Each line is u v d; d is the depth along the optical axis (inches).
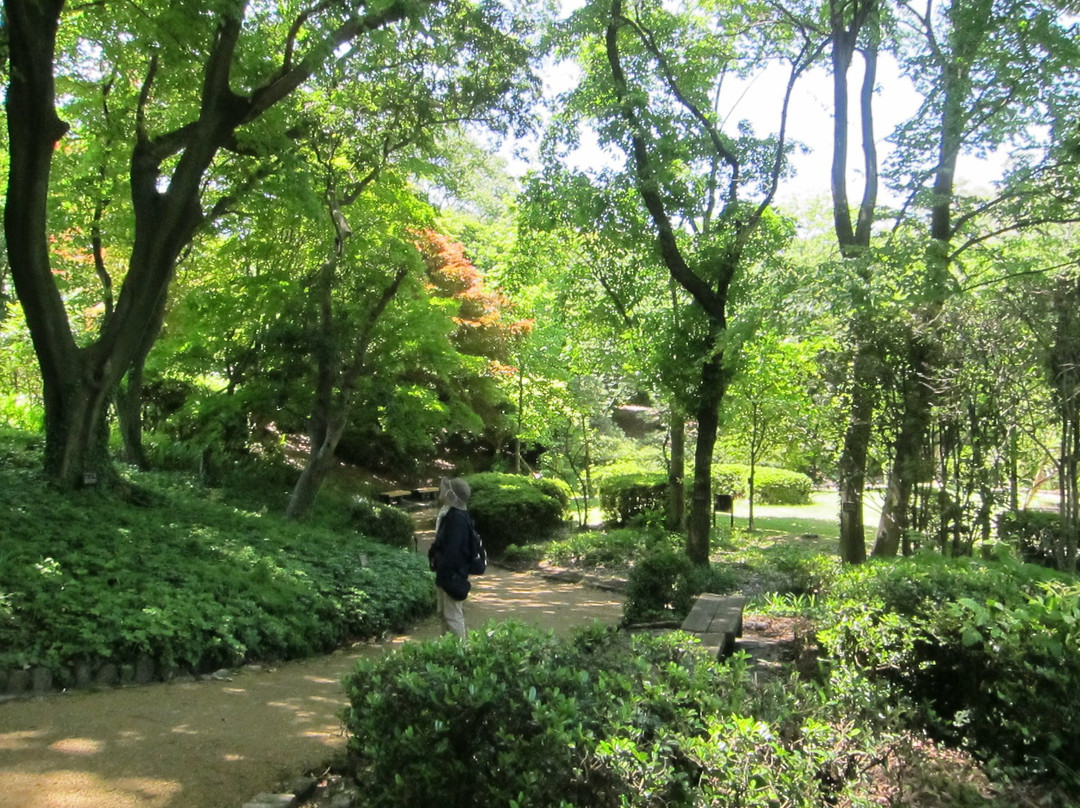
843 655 165.5
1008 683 148.3
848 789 115.1
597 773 100.7
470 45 438.9
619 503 705.6
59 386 363.6
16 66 315.3
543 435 839.1
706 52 481.4
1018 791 140.0
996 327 305.7
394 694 117.9
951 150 438.3
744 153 445.4
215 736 183.5
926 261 343.0
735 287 460.1
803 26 466.6
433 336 526.6
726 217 452.4
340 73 430.9
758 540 651.5
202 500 442.3
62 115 470.9
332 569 355.3
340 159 511.2
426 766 110.0
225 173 466.3
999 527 339.0
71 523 305.4
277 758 170.4
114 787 150.9
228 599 276.7
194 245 589.6
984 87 419.5
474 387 852.6
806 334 389.4
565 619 368.5
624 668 126.6
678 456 626.5
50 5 321.7
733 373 448.8
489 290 845.8
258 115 390.9
